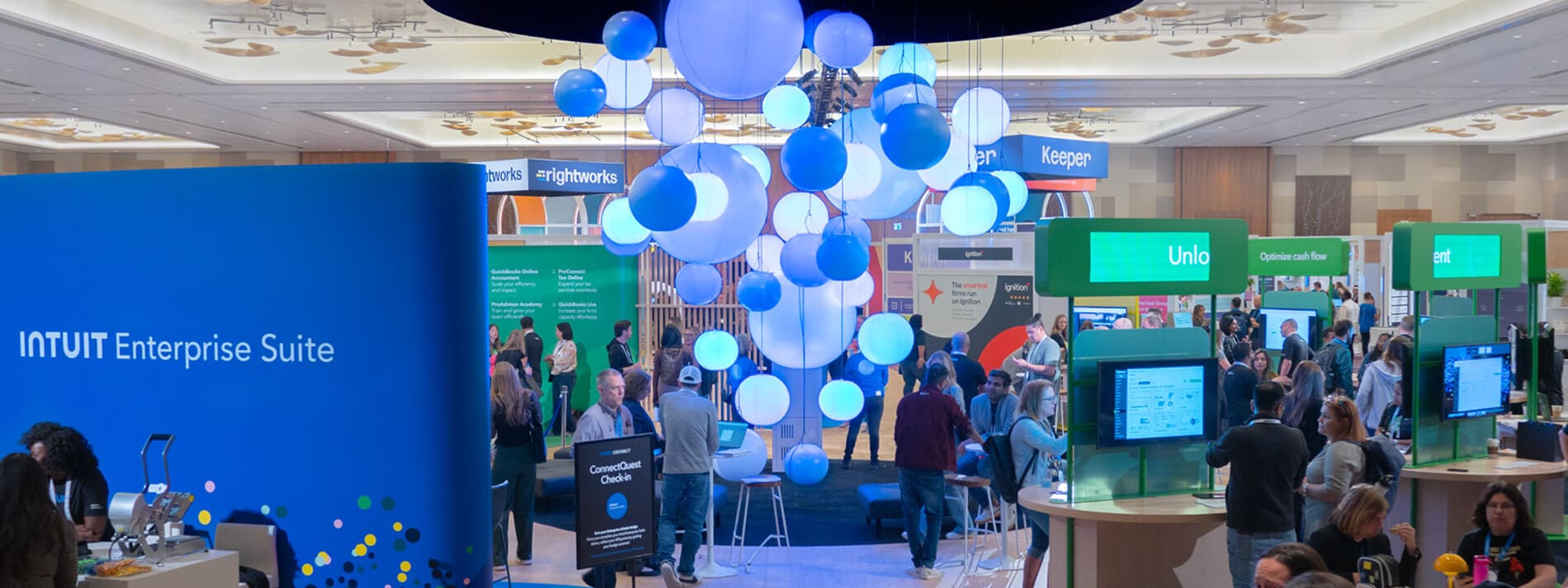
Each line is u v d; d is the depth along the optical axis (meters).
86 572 3.86
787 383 9.48
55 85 15.70
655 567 6.54
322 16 13.04
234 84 15.71
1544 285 12.27
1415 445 6.07
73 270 4.44
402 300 4.18
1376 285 17.31
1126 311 11.00
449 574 4.22
